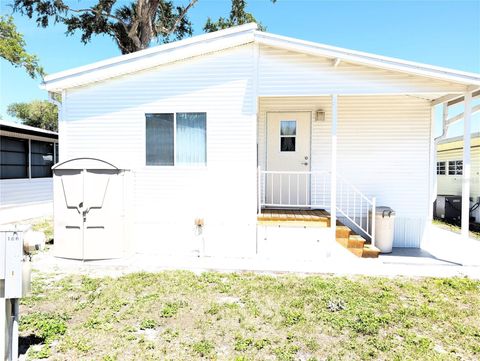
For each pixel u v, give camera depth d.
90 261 5.66
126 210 5.87
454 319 3.70
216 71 6.43
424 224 7.21
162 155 6.62
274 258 6.24
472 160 11.47
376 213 6.76
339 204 7.33
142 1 14.63
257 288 4.56
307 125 7.48
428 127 7.14
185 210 6.54
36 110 35.22
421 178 7.20
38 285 4.64
